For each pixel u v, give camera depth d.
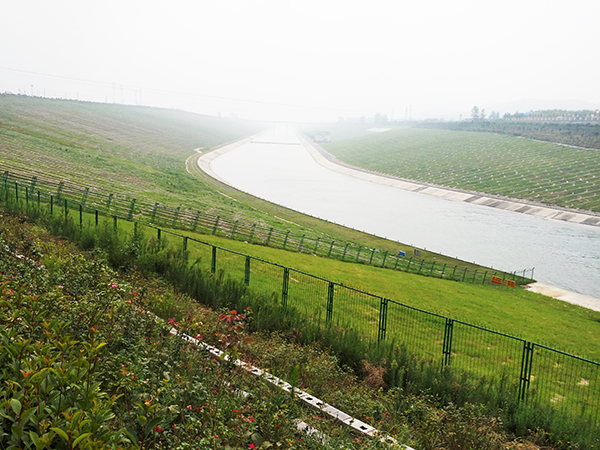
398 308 24.92
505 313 29.83
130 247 20.09
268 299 18.89
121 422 6.34
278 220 57.34
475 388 13.41
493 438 10.35
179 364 9.07
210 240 34.94
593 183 94.19
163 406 6.80
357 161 157.12
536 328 26.97
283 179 110.31
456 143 165.75
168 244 24.45
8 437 5.00
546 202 85.75
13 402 4.73
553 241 61.81
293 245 42.56
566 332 27.22
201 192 69.50
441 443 9.87
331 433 8.43
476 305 30.73
